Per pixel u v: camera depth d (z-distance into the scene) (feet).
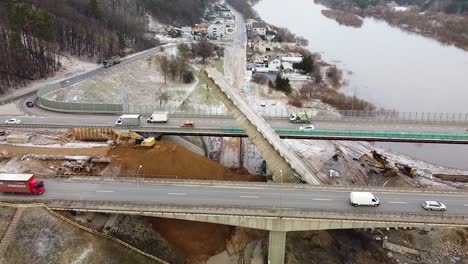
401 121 329.93
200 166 268.41
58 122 318.45
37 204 195.72
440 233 224.94
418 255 214.48
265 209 191.83
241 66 589.32
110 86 456.86
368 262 209.87
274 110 415.85
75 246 183.42
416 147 381.81
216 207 192.24
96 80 455.22
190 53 635.66
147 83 495.00
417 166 336.90
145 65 544.21
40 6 559.79
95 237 191.42
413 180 304.91
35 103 363.97
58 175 230.68
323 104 453.58
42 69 452.76
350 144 367.86
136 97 451.12
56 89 406.82
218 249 214.28
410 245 219.41
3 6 510.58
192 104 447.01
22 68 431.02
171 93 473.67
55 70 473.26
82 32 561.43
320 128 312.91
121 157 264.31
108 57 552.82
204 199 207.51
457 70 647.56
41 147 277.23
